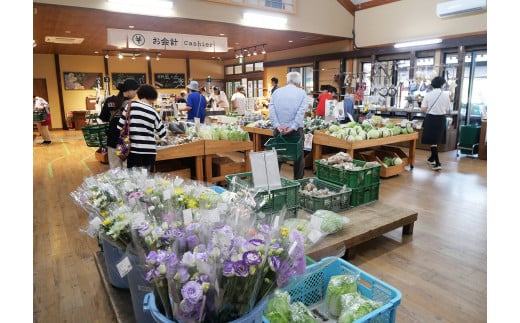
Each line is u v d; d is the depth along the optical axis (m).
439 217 3.56
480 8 6.66
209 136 4.51
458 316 2.06
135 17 6.56
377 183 3.37
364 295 1.68
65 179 5.28
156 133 3.48
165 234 1.39
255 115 7.48
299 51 11.34
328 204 3.00
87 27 7.61
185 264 1.08
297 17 8.30
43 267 2.71
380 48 8.65
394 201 4.05
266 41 10.01
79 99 13.36
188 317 1.03
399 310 2.12
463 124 7.49
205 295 1.03
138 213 1.58
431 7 7.55
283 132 3.95
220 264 1.10
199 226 1.39
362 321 1.37
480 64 7.12
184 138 4.44
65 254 2.91
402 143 7.79
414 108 7.36
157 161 4.43
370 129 5.26
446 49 7.51
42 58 12.60
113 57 13.83
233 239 1.21
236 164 4.75
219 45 7.47
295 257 1.22
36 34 8.50
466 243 2.99
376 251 2.87
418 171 5.52
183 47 7.08
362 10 9.04
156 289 1.17
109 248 1.92
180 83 15.41
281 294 1.51
